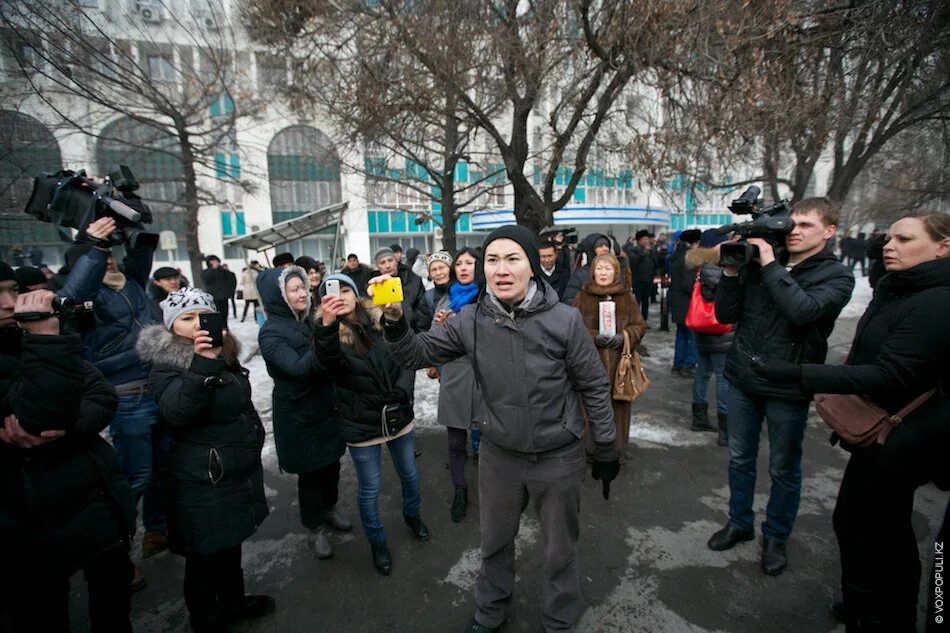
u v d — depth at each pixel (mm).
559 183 13680
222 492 1909
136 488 2674
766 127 5094
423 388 5863
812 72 5453
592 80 6160
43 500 1499
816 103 5121
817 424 4289
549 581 1932
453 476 3074
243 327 10461
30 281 2408
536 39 5633
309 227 11062
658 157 6023
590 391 1865
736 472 2541
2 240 14695
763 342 2295
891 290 1821
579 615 2098
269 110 16672
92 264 2248
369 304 2469
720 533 2623
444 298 3883
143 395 2717
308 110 8391
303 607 2287
